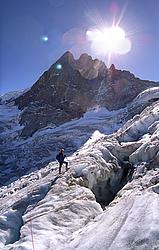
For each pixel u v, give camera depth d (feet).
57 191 62.95
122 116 207.10
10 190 85.56
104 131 191.31
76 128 206.69
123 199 53.67
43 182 70.28
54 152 172.55
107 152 81.82
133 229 42.11
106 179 73.72
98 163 74.79
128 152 81.87
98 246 41.98
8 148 204.74
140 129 93.91
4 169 167.73
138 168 67.97
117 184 75.51
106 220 48.55
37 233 49.98
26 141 210.18
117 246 40.16
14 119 256.11
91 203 58.85
